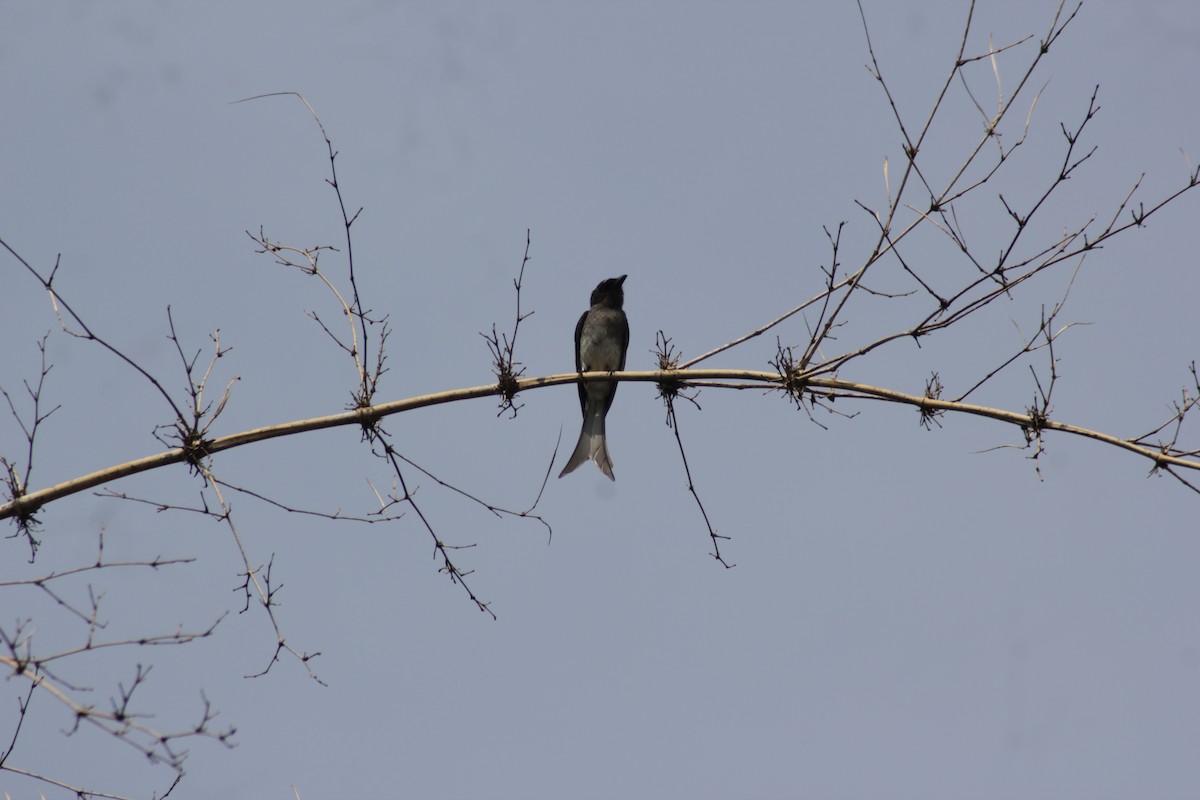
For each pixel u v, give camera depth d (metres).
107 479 10.05
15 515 9.67
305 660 9.45
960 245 10.84
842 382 11.41
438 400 11.45
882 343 11.23
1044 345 10.74
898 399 11.22
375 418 11.14
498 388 11.64
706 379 11.91
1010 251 10.78
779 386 11.59
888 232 11.05
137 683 7.07
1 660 7.16
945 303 11.04
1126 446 10.38
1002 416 10.80
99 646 7.32
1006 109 10.72
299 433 10.84
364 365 11.29
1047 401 10.68
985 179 10.80
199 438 10.41
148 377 10.22
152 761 7.01
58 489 9.87
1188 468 10.15
